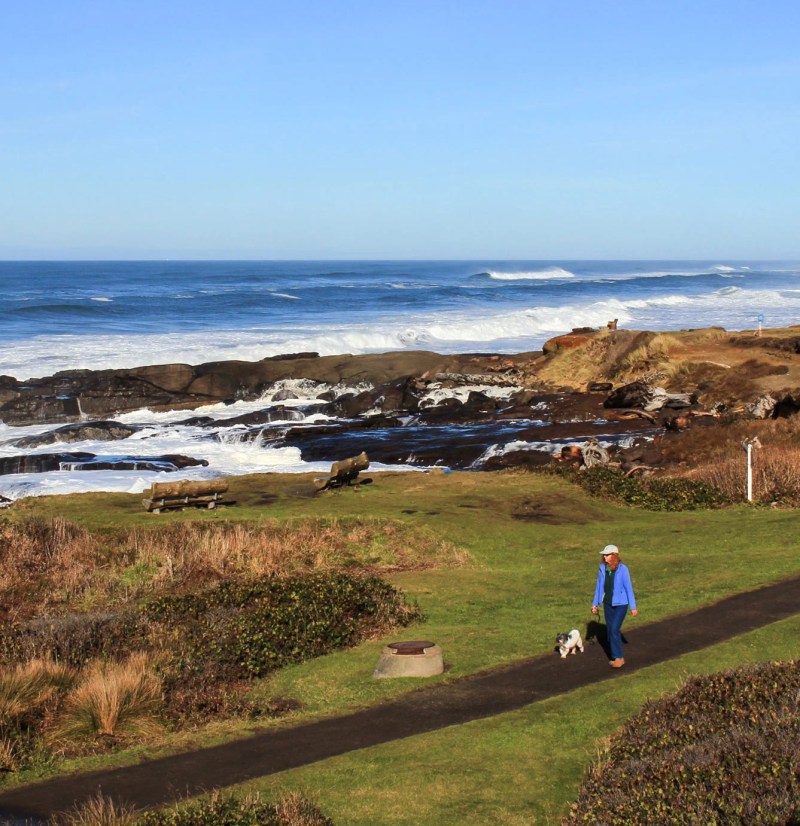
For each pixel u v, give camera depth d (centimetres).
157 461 3253
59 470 3203
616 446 3155
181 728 1120
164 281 17425
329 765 955
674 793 794
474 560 1920
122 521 2142
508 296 12256
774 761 809
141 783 949
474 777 912
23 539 1930
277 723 1108
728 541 1975
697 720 960
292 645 1383
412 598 1656
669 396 3831
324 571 1822
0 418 4219
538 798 870
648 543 2009
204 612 1545
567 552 1969
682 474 2672
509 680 1197
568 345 4941
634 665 1223
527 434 3500
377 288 14088
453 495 2434
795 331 5162
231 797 866
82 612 1611
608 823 778
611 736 983
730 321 8438
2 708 1111
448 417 3978
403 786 898
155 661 1298
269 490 2547
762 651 1220
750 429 3092
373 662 1305
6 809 903
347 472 2573
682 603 1495
